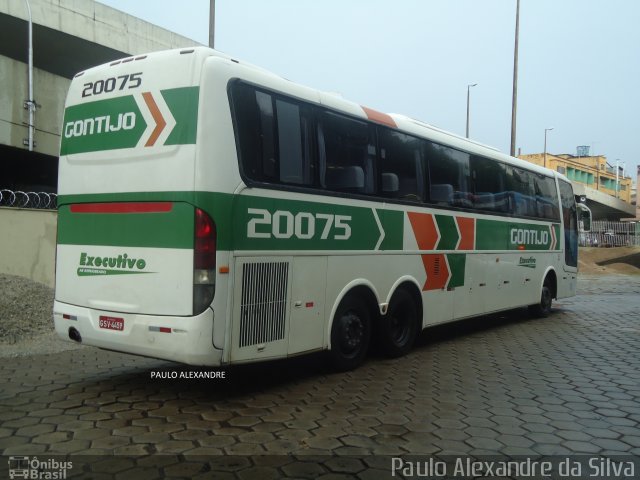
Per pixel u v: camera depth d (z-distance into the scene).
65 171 5.61
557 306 13.80
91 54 20.97
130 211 5.06
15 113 15.84
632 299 15.52
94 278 5.29
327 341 5.98
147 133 5.00
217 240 4.72
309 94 5.82
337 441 4.28
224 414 4.88
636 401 5.53
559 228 11.95
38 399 5.24
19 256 11.10
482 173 9.05
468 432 4.55
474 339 8.93
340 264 6.09
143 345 4.91
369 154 6.60
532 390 5.86
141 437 4.30
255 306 5.07
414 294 7.51
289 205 5.43
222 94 4.88
